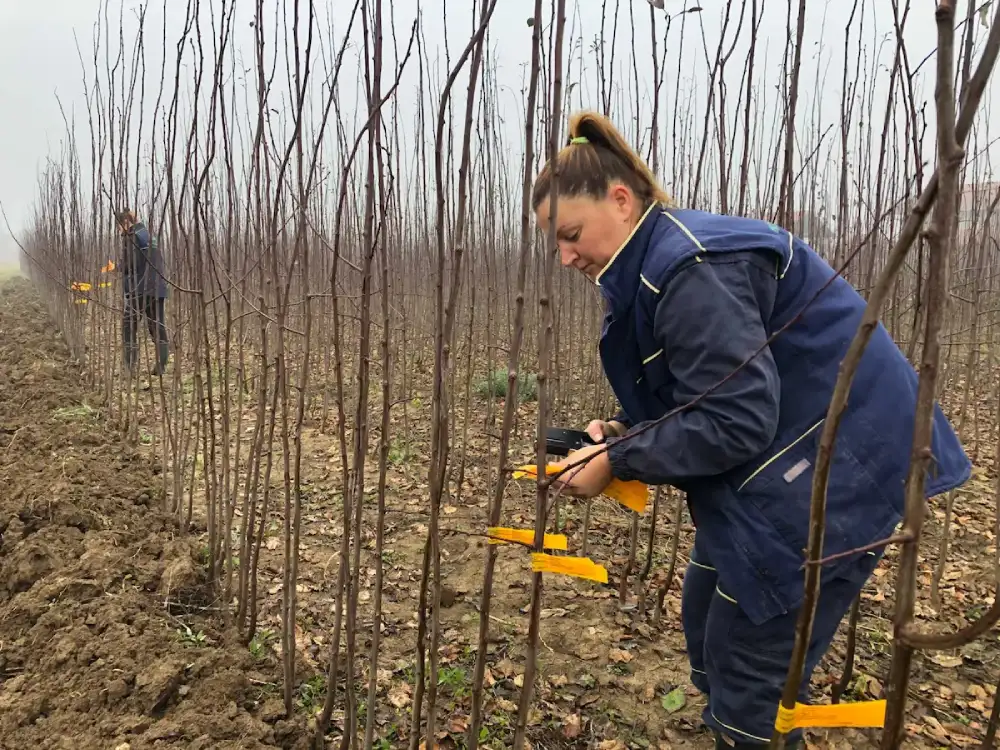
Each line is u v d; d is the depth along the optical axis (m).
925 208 0.73
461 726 2.21
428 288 7.02
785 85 2.86
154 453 4.31
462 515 3.84
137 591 2.81
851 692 2.41
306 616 2.77
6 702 2.21
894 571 3.28
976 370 6.14
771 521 1.43
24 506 3.41
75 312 7.25
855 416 1.41
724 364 1.32
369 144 1.61
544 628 2.75
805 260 1.45
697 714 2.31
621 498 1.57
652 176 1.56
